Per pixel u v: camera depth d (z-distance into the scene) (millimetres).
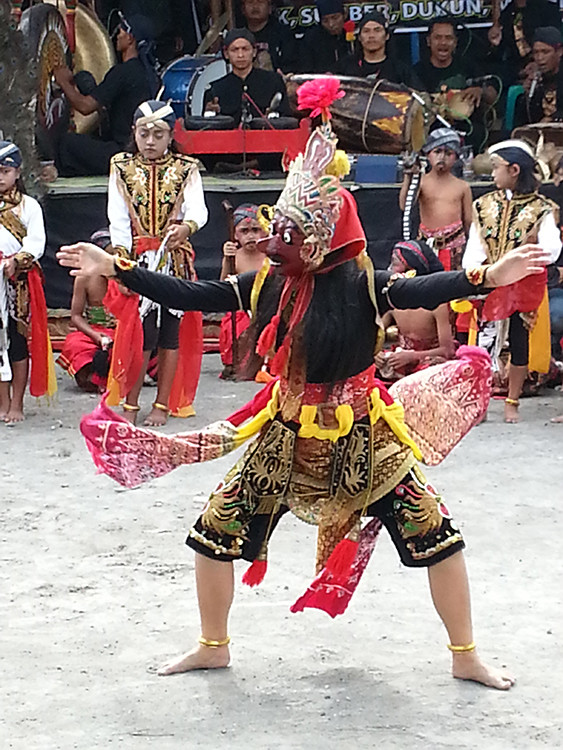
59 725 4461
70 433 9219
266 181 12531
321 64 15086
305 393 4492
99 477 7926
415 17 15602
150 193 9219
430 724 4434
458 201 11023
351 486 4539
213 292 4574
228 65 13703
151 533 6750
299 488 4621
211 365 12039
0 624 5445
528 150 9336
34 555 6395
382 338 4500
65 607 5652
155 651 5141
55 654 5109
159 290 4516
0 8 11977
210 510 4734
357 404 4520
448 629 4781
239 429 4688
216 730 4406
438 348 9828
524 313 9219
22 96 12211
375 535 4895
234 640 5246
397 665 4973
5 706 4617
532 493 7461
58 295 12570
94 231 12516
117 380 9078
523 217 9266
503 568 6117
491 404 10125
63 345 12227
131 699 4668
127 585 5934
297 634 5309
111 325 10719
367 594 5789
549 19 15336
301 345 4391
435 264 8586
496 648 5121
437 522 4625
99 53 15391
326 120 4352
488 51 15281
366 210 12352
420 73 14664
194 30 16516
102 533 6750
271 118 12805
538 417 9648
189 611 5590
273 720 4480
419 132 12703
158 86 14133
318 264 4301
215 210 12391
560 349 10875
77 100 13820
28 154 12258
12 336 9531
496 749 4238
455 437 4859
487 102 14641
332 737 4340
